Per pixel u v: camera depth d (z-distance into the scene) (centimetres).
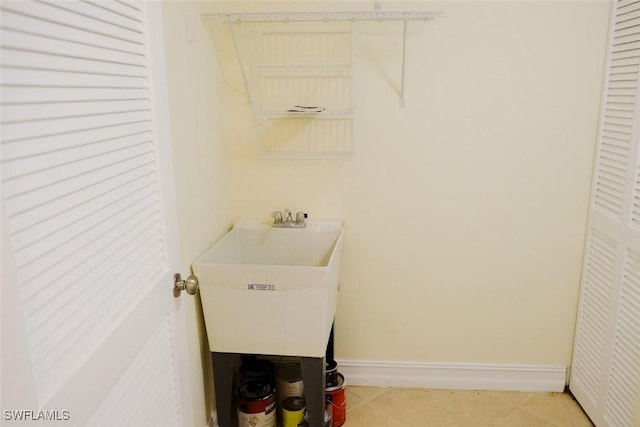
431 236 221
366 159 215
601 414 199
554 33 197
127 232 107
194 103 171
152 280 121
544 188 212
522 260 221
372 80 207
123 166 105
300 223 216
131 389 109
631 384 177
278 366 219
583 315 217
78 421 86
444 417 215
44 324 77
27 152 73
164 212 129
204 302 170
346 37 204
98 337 94
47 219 78
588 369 212
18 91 71
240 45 207
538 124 206
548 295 224
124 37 105
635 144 175
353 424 210
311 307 166
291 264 220
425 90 206
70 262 84
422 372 236
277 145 217
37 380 75
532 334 229
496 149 210
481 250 221
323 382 178
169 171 133
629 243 178
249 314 170
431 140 211
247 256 220
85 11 88
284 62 209
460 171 213
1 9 67
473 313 229
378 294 229
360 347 237
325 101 212
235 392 207
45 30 77
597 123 204
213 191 195
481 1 196
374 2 200
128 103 108
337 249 189
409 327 232
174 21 152
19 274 71
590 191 210
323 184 219
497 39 199
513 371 233
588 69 199
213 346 177
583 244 217
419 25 200
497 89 204
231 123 215
